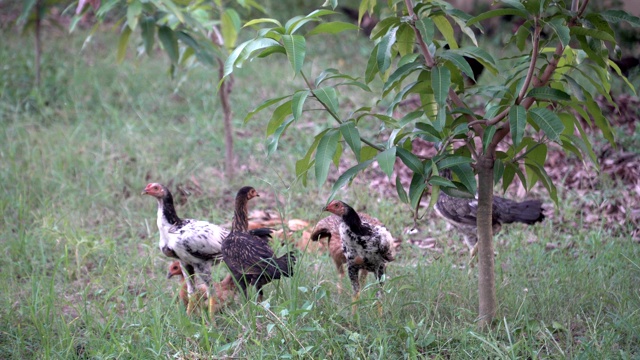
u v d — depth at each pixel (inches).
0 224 391.2
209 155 489.4
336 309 277.6
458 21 254.5
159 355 242.7
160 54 714.8
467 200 342.6
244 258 279.7
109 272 328.8
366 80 254.4
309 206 420.8
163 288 319.3
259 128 540.4
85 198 417.4
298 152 490.9
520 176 274.2
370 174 466.0
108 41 743.1
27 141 485.1
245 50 237.6
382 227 287.6
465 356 245.1
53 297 286.8
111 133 523.2
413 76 592.4
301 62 230.5
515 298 285.0
